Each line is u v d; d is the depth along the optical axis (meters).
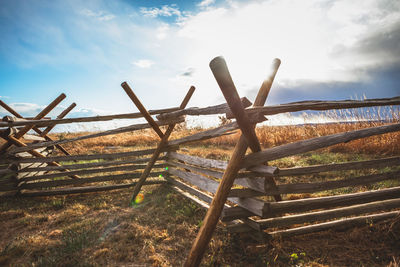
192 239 2.76
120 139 12.55
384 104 2.38
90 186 4.84
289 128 9.74
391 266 2.01
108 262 2.35
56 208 3.97
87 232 2.96
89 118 4.05
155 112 4.16
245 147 2.13
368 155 6.57
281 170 2.19
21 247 2.62
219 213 1.96
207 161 3.16
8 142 4.11
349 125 7.87
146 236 2.85
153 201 4.11
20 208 3.96
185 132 13.20
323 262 2.20
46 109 4.28
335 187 2.51
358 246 2.41
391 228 2.55
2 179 4.35
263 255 2.32
